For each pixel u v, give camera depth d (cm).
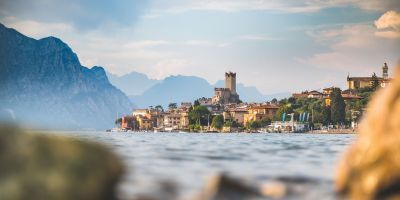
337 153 4788
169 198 1714
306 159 3794
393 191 1722
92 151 1422
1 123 1411
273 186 1862
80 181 1332
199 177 2370
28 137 1364
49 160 1333
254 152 4934
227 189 1744
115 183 1451
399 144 1734
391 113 1812
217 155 4278
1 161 1305
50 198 1282
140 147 6094
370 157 1784
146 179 2242
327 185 2061
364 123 1925
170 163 3222
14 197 1264
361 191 1766
